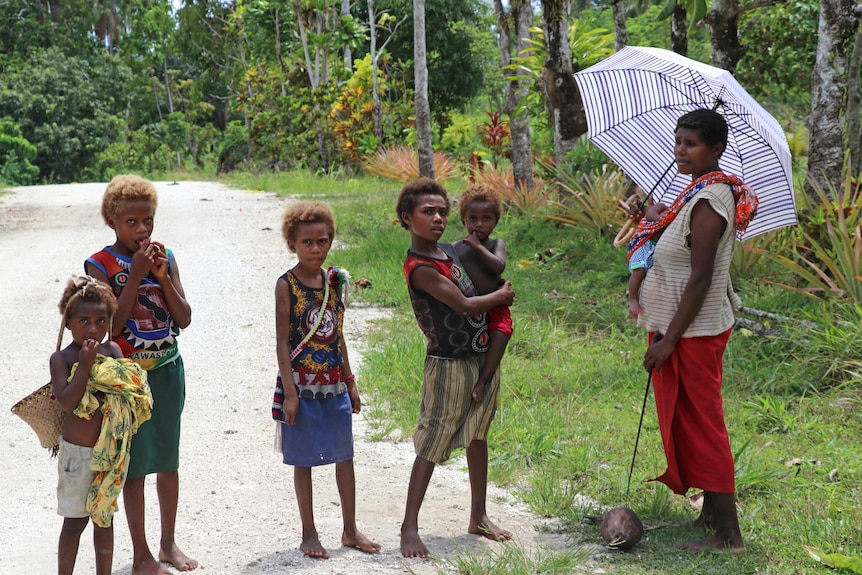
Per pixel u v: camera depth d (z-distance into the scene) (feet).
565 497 15.08
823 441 18.01
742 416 19.35
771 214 14.52
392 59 106.52
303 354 12.88
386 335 25.96
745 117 13.91
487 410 13.37
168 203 55.26
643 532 13.78
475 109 127.34
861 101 35.70
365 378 22.16
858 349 21.16
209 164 163.22
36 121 132.46
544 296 29.30
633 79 14.98
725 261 12.91
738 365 22.12
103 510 11.13
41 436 11.39
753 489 15.43
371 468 17.28
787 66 49.14
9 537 14.30
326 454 12.96
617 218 33.24
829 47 26.78
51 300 32.01
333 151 78.43
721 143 12.88
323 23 84.17
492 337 13.38
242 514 15.02
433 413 13.24
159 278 12.17
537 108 43.50
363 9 104.58
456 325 13.05
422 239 12.96
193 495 15.98
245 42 124.98
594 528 14.03
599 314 27.22
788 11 48.01
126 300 11.81
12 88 130.62
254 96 96.43
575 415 19.58
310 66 82.07
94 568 13.03
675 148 13.16
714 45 31.71
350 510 13.30
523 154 43.98
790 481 15.74
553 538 13.79
